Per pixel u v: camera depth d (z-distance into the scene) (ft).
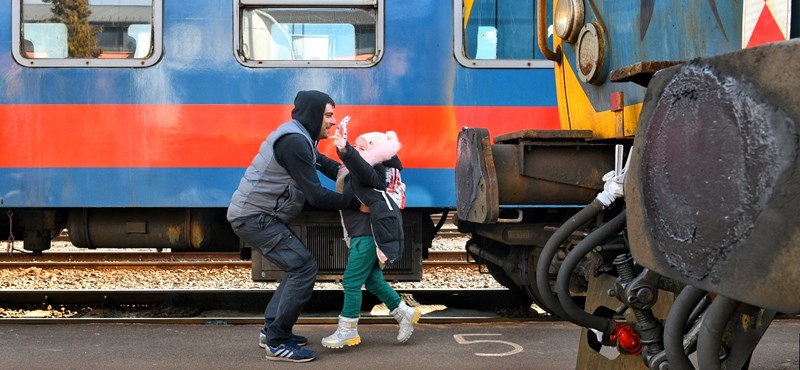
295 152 13.15
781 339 15.06
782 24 6.48
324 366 13.48
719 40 7.56
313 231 18.17
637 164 6.57
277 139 13.25
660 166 6.22
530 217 16.90
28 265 23.41
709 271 5.53
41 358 13.94
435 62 17.60
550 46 17.63
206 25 17.53
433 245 28.40
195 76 17.53
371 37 17.70
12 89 17.46
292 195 13.70
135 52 17.63
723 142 5.45
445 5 17.58
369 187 13.89
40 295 19.04
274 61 17.60
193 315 18.22
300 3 17.58
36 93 17.44
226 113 17.54
